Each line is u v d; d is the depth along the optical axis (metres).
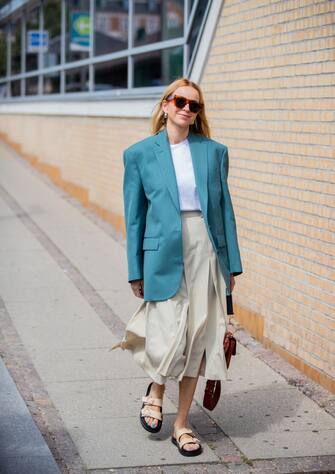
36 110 18.94
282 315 6.43
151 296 4.69
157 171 4.68
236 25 7.23
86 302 8.07
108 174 12.40
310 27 5.93
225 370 4.71
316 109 5.87
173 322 4.66
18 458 4.61
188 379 4.79
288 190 6.30
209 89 7.87
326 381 5.78
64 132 15.70
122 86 12.58
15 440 4.86
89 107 13.54
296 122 6.17
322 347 5.82
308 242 6.00
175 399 5.62
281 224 6.43
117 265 9.70
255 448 4.86
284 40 6.33
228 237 4.82
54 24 18.02
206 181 4.69
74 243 10.94
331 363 5.70
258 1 6.77
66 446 4.85
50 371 6.14
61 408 5.43
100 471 4.54
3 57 24.19
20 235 11.45
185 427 4.86
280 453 4.80
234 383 5.92
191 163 4.73
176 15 11.84
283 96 6.36
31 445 4.79
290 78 6.25
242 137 7.14
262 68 6.72
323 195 5.79
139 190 4.76
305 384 5.89
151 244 4.69
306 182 6.03
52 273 9.25
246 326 7.12
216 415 5.35
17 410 5.32
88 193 13.78
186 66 9.41
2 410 5.32
